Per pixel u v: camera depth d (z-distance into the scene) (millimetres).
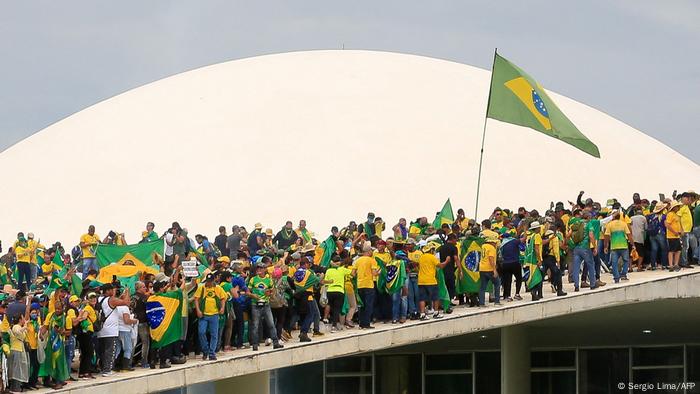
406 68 62656
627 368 44969
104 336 28359
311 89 59344
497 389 43125
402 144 54312
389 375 42500
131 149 56562
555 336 44062
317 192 51156
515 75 39094
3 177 58000
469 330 33469
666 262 36781
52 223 52375
